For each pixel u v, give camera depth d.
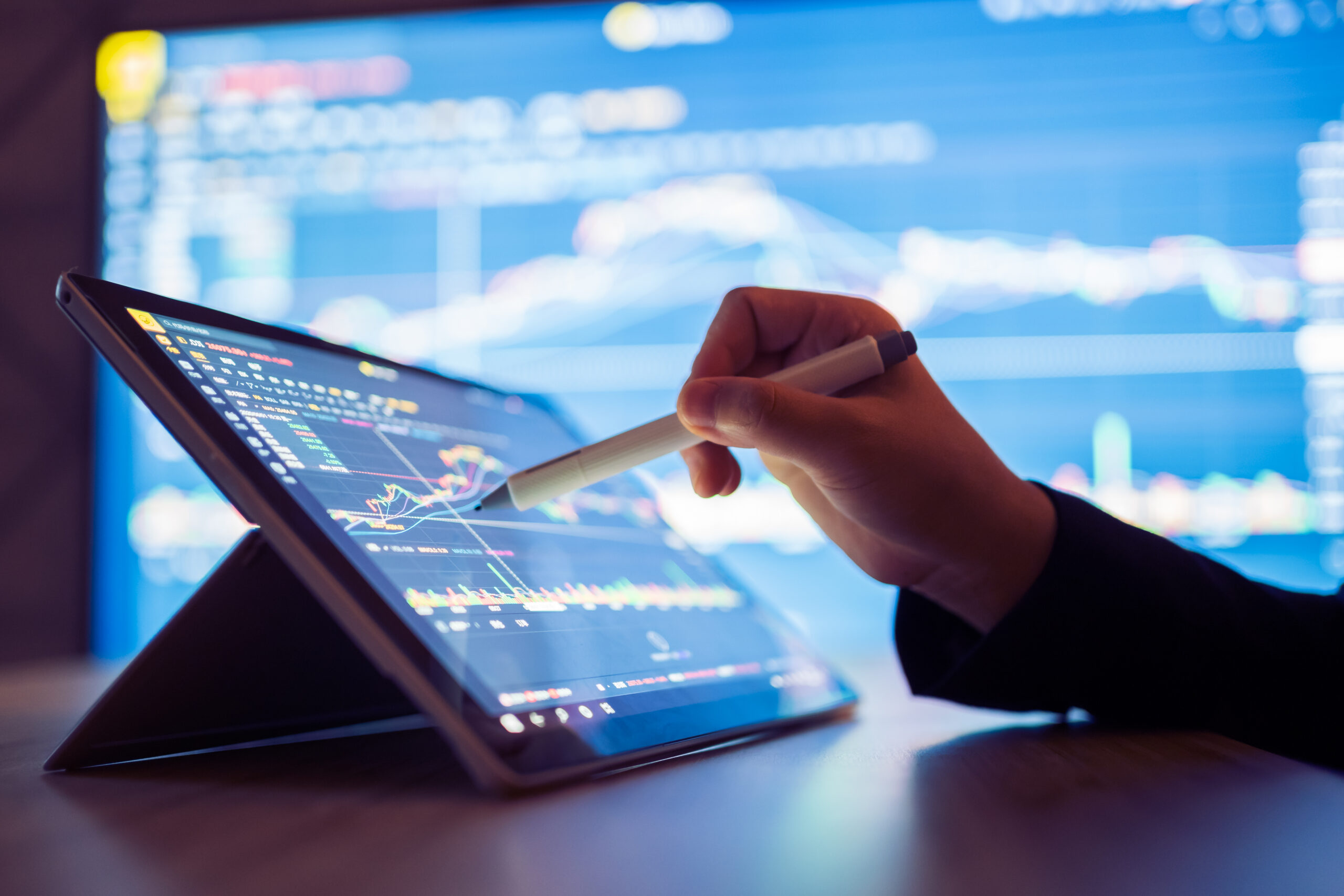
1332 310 2.05
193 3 2.38
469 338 2.28
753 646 0.51
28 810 0.27
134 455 2.31
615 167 2.28
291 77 2.36
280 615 0.38
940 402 0.47
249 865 0.21
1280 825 0.24
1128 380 2.10
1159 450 2.07
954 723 0.48
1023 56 2.19
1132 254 2.12
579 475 0.44
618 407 2.23
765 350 0.56
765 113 2.25
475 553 0.40
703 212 2.25
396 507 0.39
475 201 2.30
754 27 2.27
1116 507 2.07
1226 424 2.06
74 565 2.28
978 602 0.50
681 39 2.28
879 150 2.21
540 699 0.33
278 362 0.42
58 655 2.25
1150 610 0.44
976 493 0.45
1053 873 0.20
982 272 2.16
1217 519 2.04
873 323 0.55
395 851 0.22
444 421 0.51
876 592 2.08
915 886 0.19
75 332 2.34
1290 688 0.44
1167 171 2.12
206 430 0.34
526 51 2.31
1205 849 0.22
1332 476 2.02
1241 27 2.13
